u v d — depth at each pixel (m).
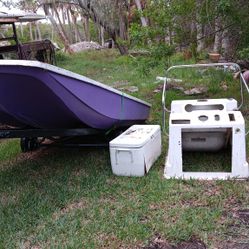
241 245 2.30
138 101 4.41
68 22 25.64
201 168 3.46
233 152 3.16
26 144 4.42
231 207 2.73
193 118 3.34
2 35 16.48
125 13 15.55
